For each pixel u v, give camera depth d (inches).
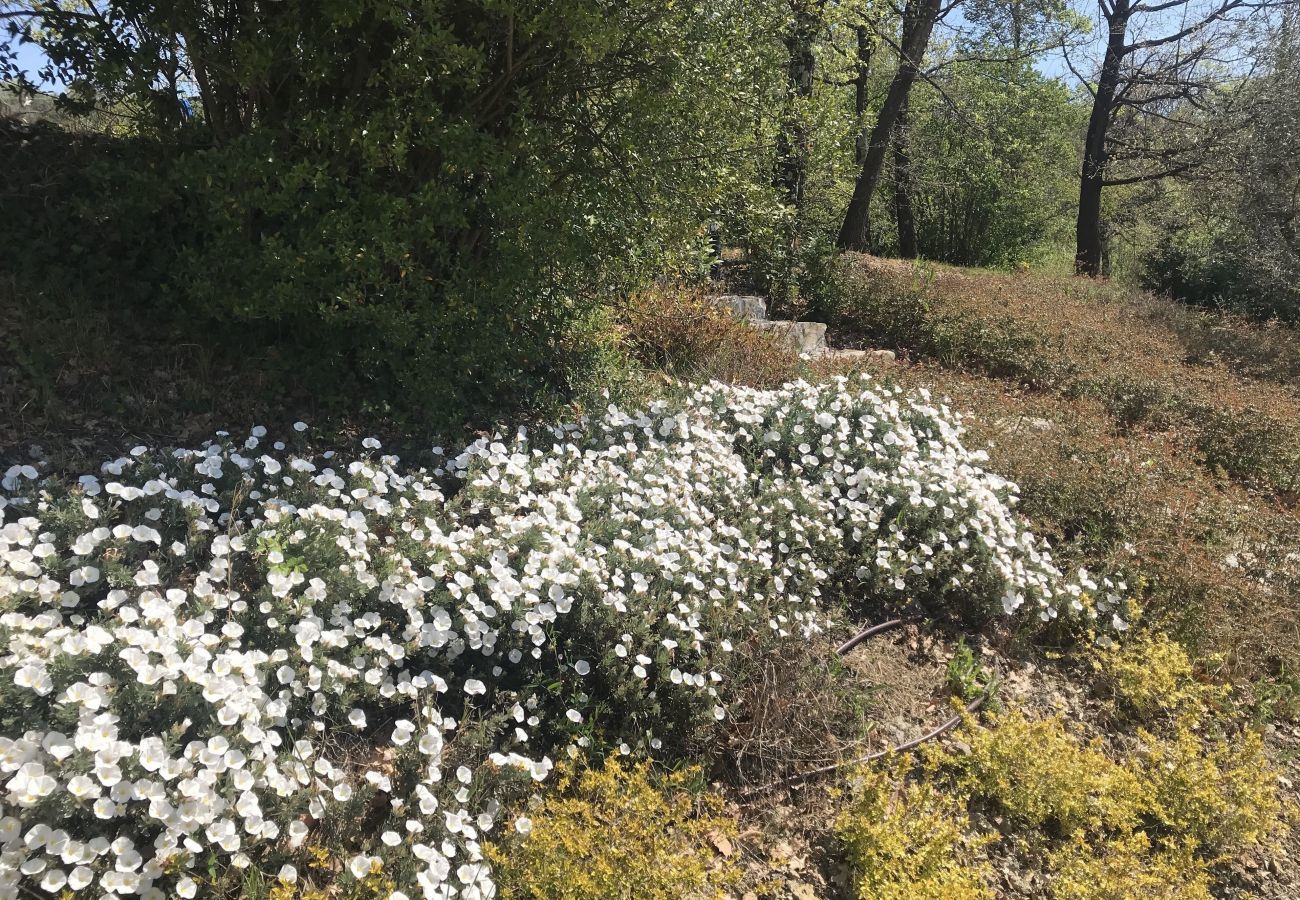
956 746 156.1
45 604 115.8
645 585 144.9
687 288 305.4
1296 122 659.4
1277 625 202.4
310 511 138.6
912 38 590.6
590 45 177.9
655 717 133.3
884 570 185.3
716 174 228.8
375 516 152.0
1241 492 271.7
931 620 185.8
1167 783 156.1
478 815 112.3
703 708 135.8
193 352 184.4
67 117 211.9
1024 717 169.6
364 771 115.1
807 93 418.3
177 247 193.3
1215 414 331.6
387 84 181.9
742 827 131.0
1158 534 217.6
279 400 185.2
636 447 197.2
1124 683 181.0
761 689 143.7
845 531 196.7
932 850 126.2
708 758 136.3
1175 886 135.0
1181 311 567.5
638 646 138.1
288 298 173.6
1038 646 194.9
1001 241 1032.2
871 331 433.1
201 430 170.6
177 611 121.6
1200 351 465.4
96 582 119.8
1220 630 195.5
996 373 377.7
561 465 184.2
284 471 162.9
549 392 217.2
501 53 193.5
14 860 81.4
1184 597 203.5
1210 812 152.2
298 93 185.5
